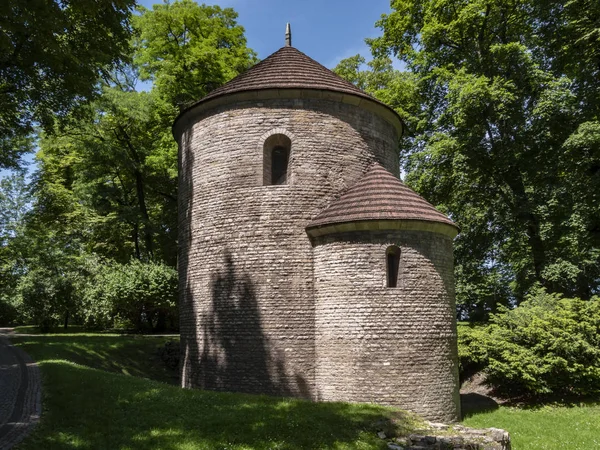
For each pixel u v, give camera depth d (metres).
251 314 14.09
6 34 12.80
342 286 13.34
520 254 24.02
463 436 9.82
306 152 14.87
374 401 12.58
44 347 18.34
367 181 14.59
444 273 13.83
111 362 19.28
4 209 29.88
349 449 8.73
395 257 13.51
